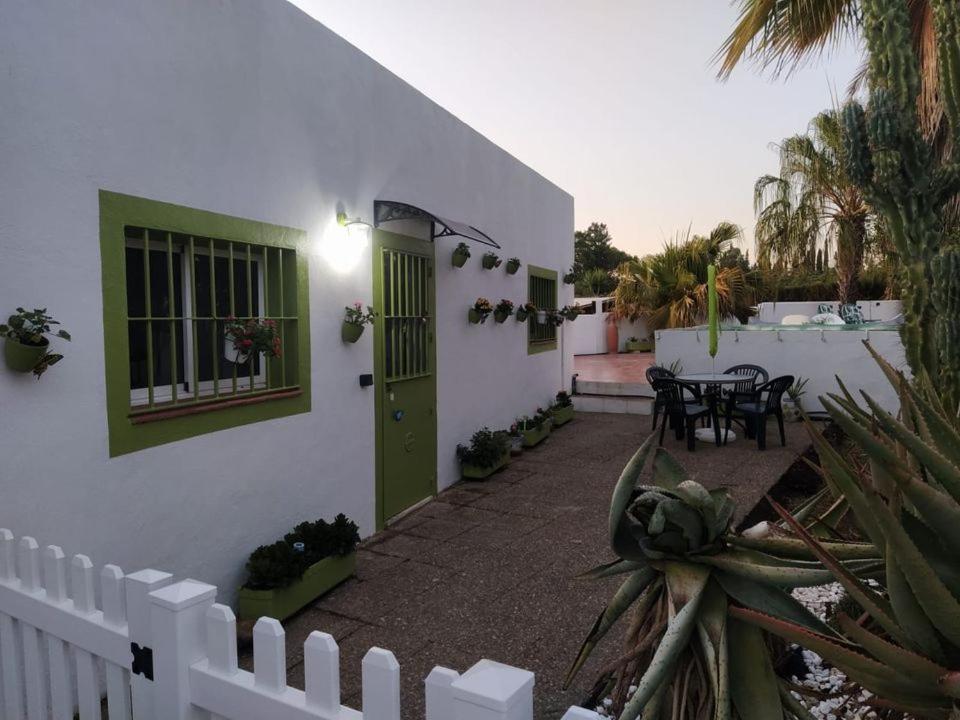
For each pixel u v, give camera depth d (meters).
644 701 1.43
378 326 5.66
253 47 4.20
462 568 4.73
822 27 5.79
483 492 6.82
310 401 4.77
